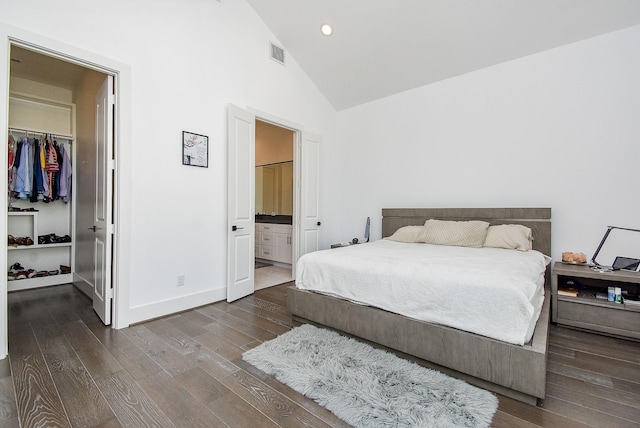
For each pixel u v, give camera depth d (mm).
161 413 1449
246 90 3494
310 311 2488
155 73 2684
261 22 3678
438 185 3900
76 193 3859
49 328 2469
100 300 2668
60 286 3777
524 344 1545
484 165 3535
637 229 2693
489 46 3232
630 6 2568
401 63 3734
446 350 1768
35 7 2039
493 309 1641
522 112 3273
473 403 1500
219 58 3203
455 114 3746
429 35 3285
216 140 3186
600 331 2402
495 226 3236
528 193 3252
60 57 2178
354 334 2215
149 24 2643
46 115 3871
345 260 2369
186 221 2941
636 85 2691
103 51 2363
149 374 1787
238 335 2359
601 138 2854
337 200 4984
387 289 2053
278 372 1790
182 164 2891
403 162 4223
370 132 4570
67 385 1667
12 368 1838
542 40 3027
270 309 3010
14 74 3508
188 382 1709
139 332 2404
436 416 1407
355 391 1596
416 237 3576
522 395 1545
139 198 2590
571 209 3008
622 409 1487
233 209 3238
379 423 1369
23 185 3447
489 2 2805
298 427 1366
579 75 2953
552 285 2607
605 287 2805
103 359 1960
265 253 5590
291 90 4109
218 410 1475
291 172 5664
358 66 3979
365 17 3281
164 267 2781
